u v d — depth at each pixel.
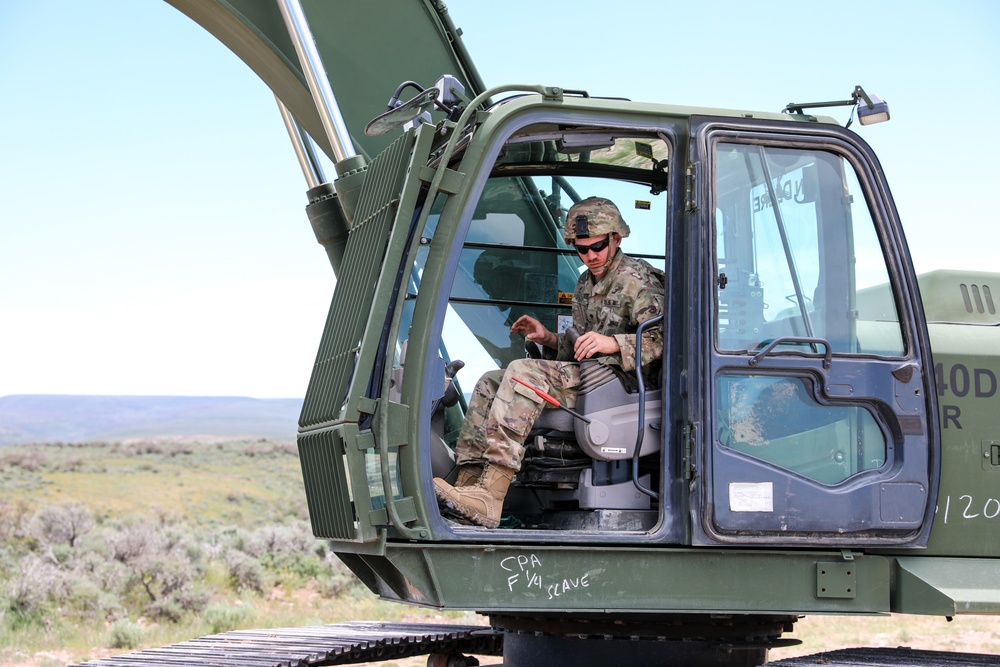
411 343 4.31
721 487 4.34
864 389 4.50
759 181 4.61
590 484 4.75
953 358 4.81
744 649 4.98
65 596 17.50
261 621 17.05
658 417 4.70
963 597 4.47
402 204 4.29
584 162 5.56
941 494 4.69
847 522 4.42
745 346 4.49
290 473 50.16
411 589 4.46
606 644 5.05
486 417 5.01
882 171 4.69
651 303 4.84
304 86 6.10
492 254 6.00
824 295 4.59
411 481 4.20
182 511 36.38
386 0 6.27
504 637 5.37
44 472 45.28
